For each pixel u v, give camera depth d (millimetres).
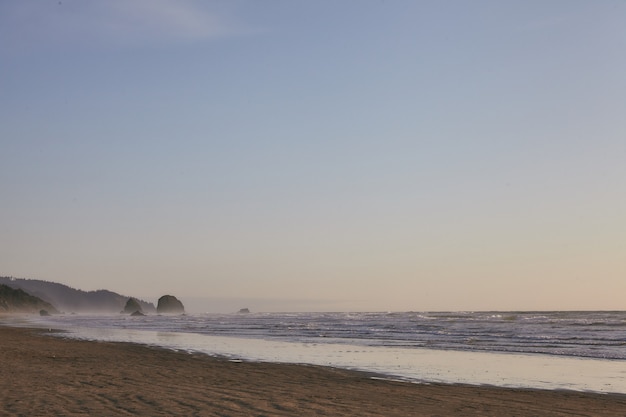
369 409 12180
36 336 46406
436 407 12891
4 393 13016
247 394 13828
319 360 26141
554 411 12789
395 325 71125
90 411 10820
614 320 82500
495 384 18219
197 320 113875
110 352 28812
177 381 16516
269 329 62281
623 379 19703
